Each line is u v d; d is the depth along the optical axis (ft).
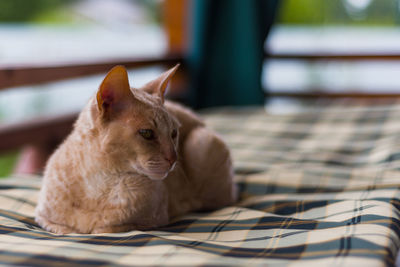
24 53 13.16
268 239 4.27
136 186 4.49
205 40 11.68
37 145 8.86
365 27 15.92
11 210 5.32
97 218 4.52
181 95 12.38
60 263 3.51
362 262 3.34
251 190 6.32
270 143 8.35
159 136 4.36
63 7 16.33
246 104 12.14
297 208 5.37
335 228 4.34
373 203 4.92
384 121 8.91
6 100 11.44
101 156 4.28
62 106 11.62
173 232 4.66
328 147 7.95
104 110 4.22
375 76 14.67
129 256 3.62
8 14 15.05
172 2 12.21
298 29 16.22
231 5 11.66
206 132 5.75
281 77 14.76
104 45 16.16
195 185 5.65
